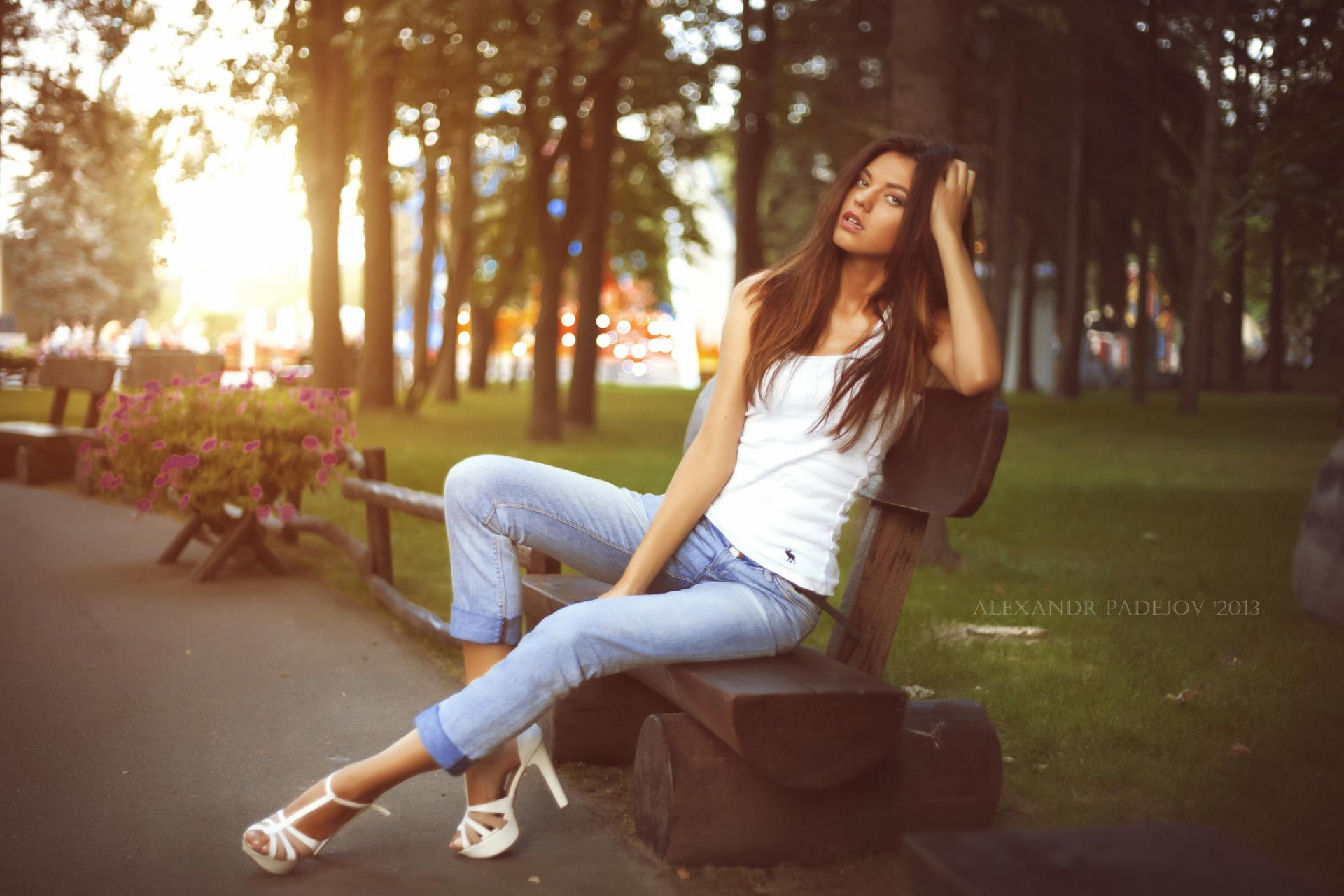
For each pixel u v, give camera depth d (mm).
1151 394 50406
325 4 21984
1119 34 34750
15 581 7824
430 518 6418
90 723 4926
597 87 20219
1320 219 12492
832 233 3617
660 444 19734
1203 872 2195
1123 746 4824
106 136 25000
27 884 3344
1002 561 9188
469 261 30531
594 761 4531
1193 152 38562
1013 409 34719
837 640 3816
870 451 3553
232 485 8031
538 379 20141
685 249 37875
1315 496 2432
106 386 12734
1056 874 2174
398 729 4949
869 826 3564
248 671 5832
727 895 3373
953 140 9148
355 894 3336
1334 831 3844
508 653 3615
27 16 23062
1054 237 48031
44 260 57594
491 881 3445
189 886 3367
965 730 3676
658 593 3691
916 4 9086
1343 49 11297
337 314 23047
